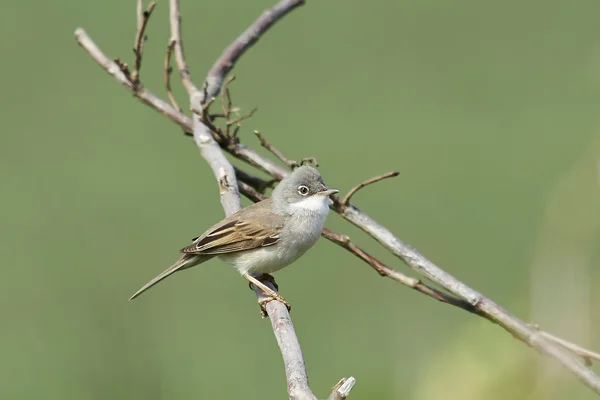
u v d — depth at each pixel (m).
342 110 20.64
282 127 19.78
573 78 21.88
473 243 15.59
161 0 23.73
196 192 17.84
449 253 15.38
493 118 20.36
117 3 24.39
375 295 14.51
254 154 9.98
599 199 8.12
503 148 18.97
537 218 16.30
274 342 13.77
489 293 13.98
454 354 9.22
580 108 20.52
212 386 12.66
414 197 17.17
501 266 14.80
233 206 9.23
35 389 12.52
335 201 9.19
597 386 7.67
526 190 17.23
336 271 15.35
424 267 8.83
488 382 8.65
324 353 13.02
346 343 13.20
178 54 10.66
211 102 9.55
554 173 17.50
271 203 9.52
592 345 7.82
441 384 9.09
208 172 18.69
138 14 9.96
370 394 11.30
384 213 16.73
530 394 8.28
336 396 5.29
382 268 8.98
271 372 13.01
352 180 17.67
